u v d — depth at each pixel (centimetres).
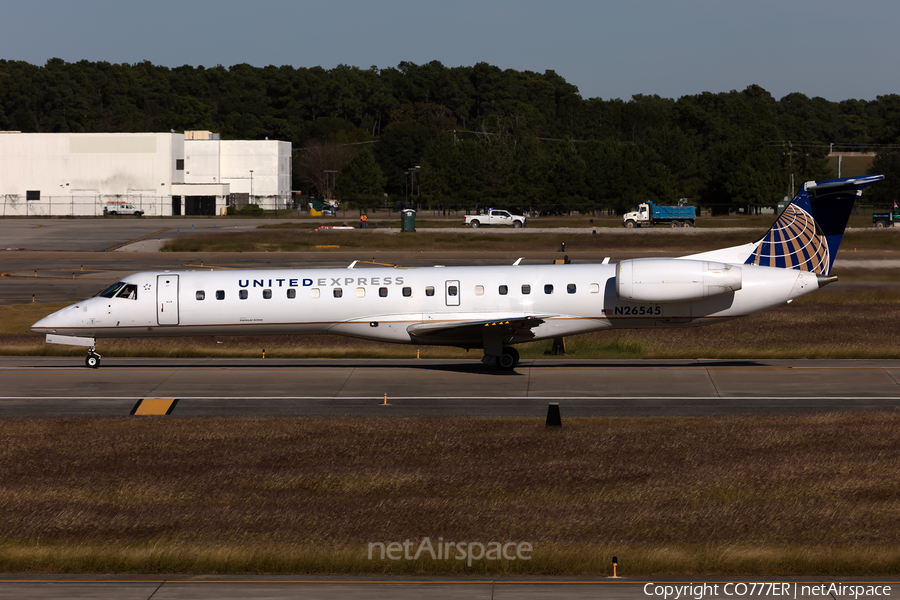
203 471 5156
